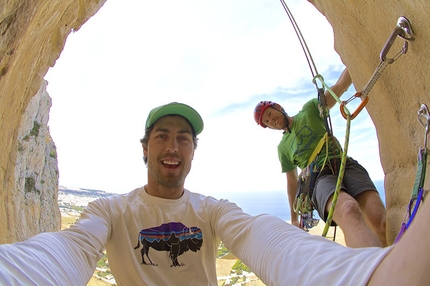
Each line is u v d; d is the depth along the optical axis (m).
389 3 1.70
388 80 2.05
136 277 1.86
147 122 2.50
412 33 1.58
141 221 2.04
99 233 1.72
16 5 1.70
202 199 2.29
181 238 2.01
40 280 0.96
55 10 2.54
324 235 1.79
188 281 1.92
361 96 1.88
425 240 0.55
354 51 2.42
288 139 3.53
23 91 2.99
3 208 3.33
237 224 1.79
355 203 2.46
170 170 2.22
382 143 2.36
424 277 0.54
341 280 0.73
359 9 2.06
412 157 1.99
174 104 2.39
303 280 0.87
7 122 2.96
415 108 1.84
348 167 2.85
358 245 2.12
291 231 1.22
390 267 0.61
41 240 1.22
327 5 2.68
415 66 1.71
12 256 0.97
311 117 3.34
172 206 2.14
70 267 1.21
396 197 2.16
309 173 3.09
